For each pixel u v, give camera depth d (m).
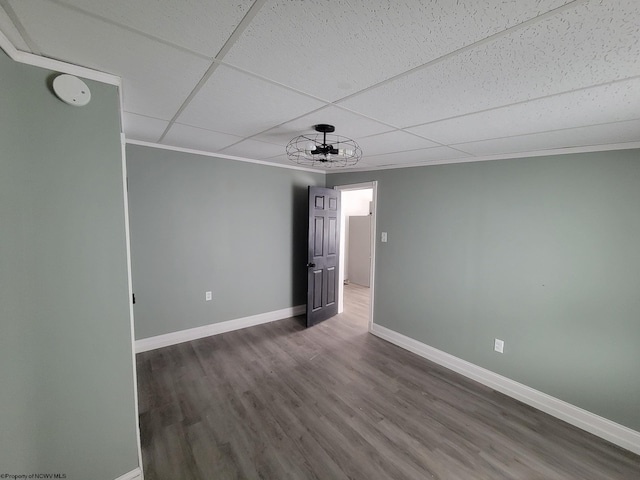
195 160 3.38
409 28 0.90
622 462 1.92
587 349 2.23
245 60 1.15
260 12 0.85
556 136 2.00
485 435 2.13
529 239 2.51
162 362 3.02
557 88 1.29
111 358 1.50
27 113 1.20
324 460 1.86
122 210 1.48
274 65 1.18
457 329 3.02
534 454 1.96
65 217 1.33
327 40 0.99
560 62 1.08
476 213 2.85
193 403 2.39
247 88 1.42
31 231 1.25
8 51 1.10
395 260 3.62
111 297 1.48
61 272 1.33
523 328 2.56
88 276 1.41
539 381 2.47
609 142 2.07
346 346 3.54
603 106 1.46
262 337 3.71
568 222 2.30
